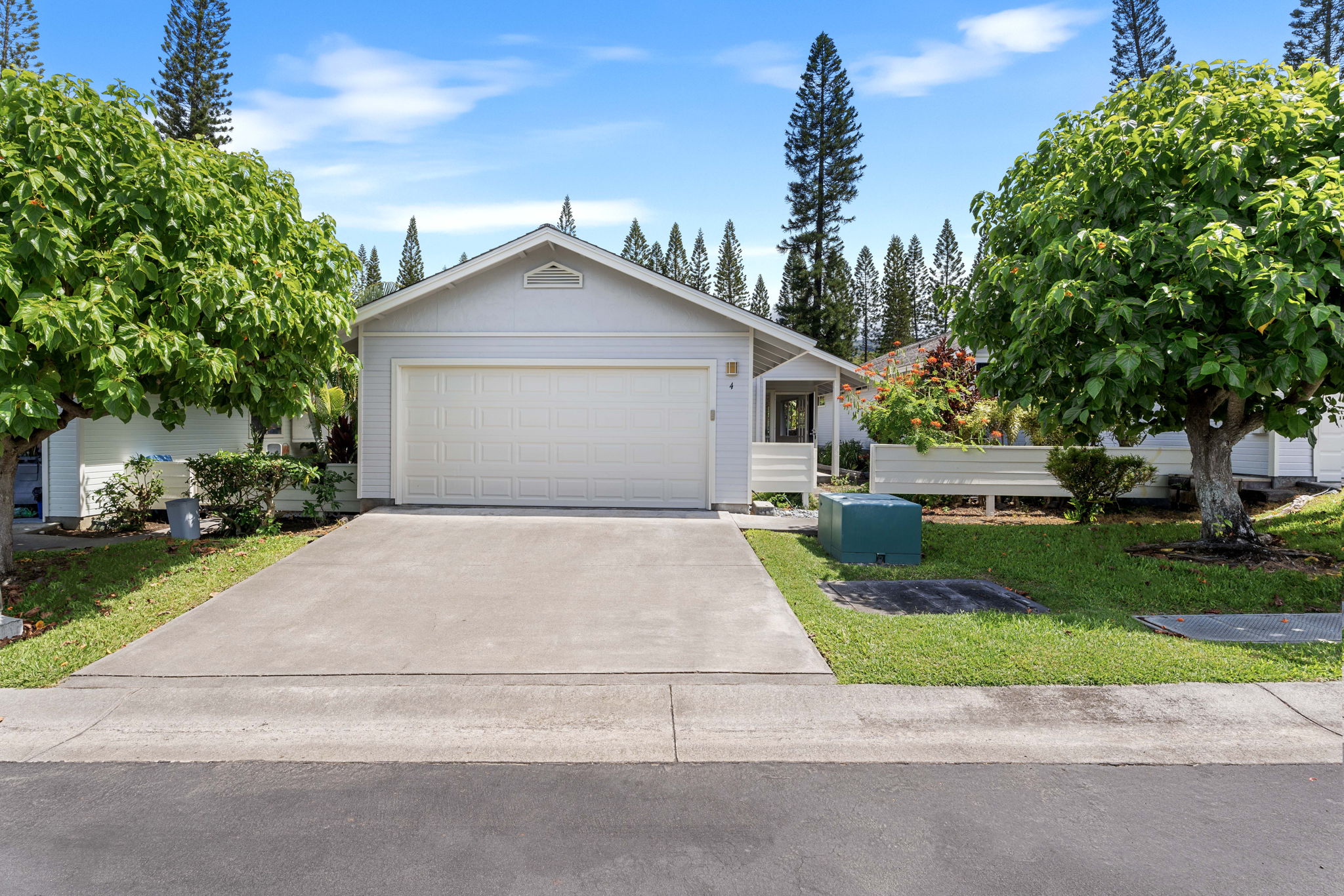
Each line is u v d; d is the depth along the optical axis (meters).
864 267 73.69
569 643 5.71
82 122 6.59
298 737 4.26
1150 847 3.14
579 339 11.41
